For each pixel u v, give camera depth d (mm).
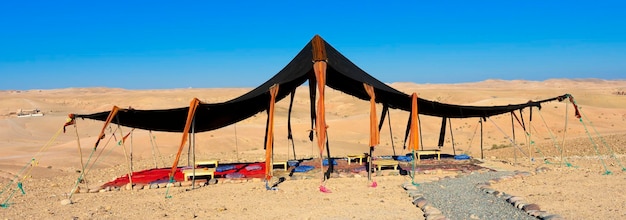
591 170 20828
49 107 100750
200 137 43875
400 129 55344
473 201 14359
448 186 17016
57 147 35719
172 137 43125
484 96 112562
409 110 23922
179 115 19359
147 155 33344
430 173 20172
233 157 28484
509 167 22000
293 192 16484
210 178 19312
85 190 17312
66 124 17766
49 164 26672
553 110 63250
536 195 15047
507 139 48250
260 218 12828
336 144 39719
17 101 102688
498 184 17484
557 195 14969
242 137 44438
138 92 174250
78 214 13477
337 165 22656
